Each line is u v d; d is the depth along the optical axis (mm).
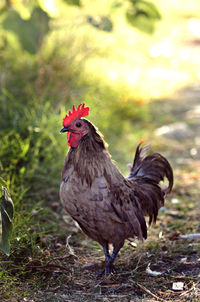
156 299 4270
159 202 5234
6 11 6543
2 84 7973
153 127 10562
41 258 4863
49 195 6383
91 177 4301
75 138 4352
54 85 8672
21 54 9086
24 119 7059
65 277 4648
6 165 6219
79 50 9547
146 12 6332
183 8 29234
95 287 4484
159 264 4953
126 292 4406
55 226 5777
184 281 4566
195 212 6445
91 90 9922
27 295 4262
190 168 8297
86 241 5555
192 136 10023
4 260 4688
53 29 9273
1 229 3748
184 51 19484
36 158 6547
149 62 16828
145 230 4695
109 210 4355
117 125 9906
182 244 5410
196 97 13078
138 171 5344
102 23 7199
